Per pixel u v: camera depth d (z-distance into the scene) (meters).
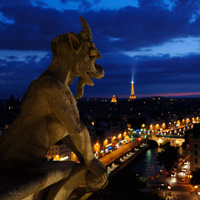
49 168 3.85
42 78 3.79
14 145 3.79
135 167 110.50
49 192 4.11
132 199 52.44
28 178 3.45
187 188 75.00
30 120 3.79
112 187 51.62
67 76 4.14
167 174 88.38
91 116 175.38
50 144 3.99
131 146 146.38
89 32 4.22
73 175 4.18
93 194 50.28
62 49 4.11
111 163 106.56
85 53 4.13
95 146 125.62
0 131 70.88
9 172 3.66
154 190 72.31
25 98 3.84
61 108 3.73
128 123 189.88
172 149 91.38
